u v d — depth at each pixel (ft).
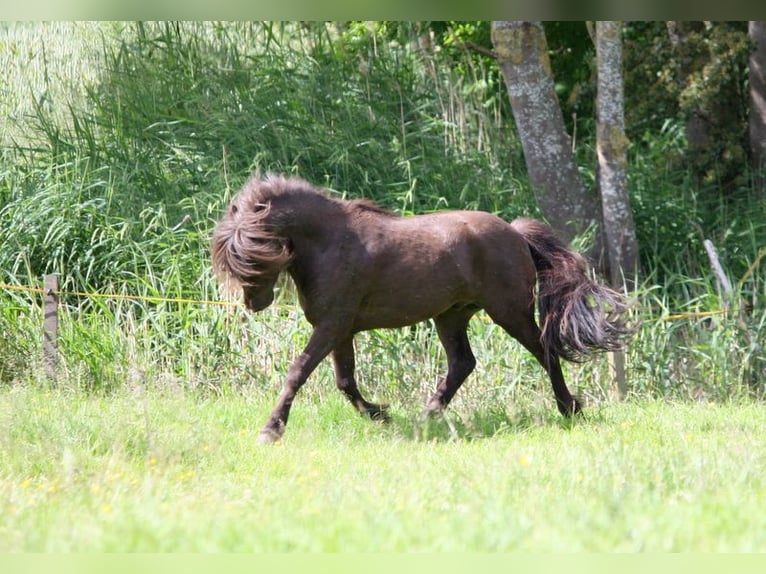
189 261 76.13
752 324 71.67
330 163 85.71
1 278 76.79
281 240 52.75
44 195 81.25
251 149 87.30
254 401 65.05
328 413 58.95
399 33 103.40
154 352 70.44
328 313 53.67
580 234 86.53
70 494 37.19
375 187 87.10
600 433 51.03
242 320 70.38
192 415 57.11
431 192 87.15
